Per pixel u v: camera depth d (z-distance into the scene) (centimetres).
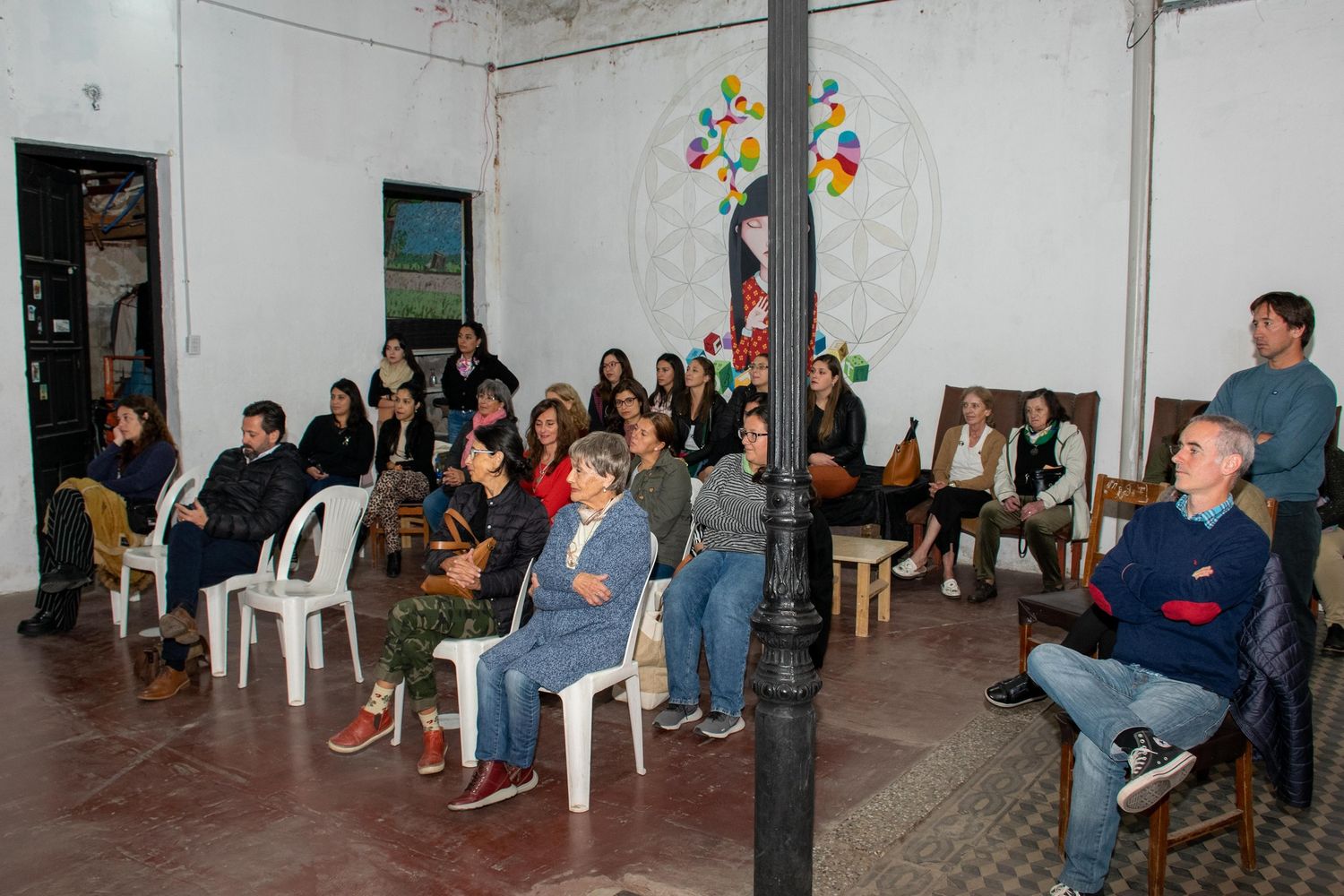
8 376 593
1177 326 581
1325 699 419
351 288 779
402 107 806
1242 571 268
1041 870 292
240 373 711
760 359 667
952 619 544
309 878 290
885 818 324
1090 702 269
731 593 389
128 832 318
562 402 540
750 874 292
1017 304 637
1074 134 610
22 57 590
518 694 330
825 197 701
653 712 419
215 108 685
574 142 830
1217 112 559
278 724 405
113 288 855
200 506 443
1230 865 296
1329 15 525
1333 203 532
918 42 658
